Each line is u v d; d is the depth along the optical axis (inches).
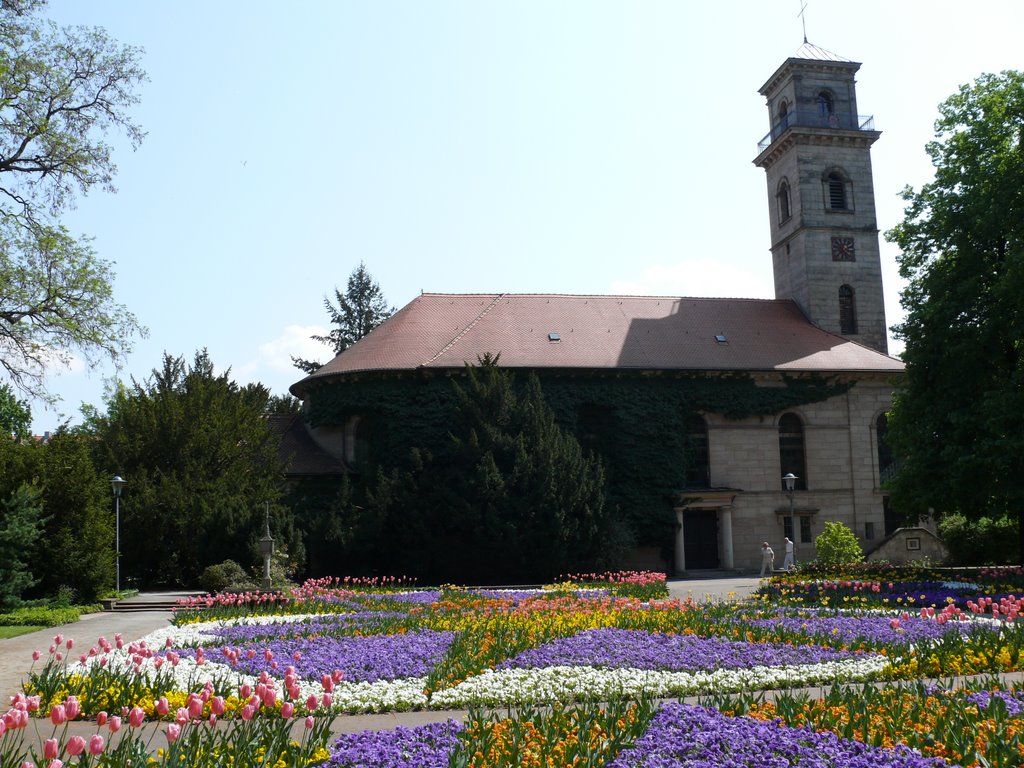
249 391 1948.8
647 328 2053.4
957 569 1418.6
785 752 323.0
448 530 1631.4
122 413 1702.8
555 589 1283.2
